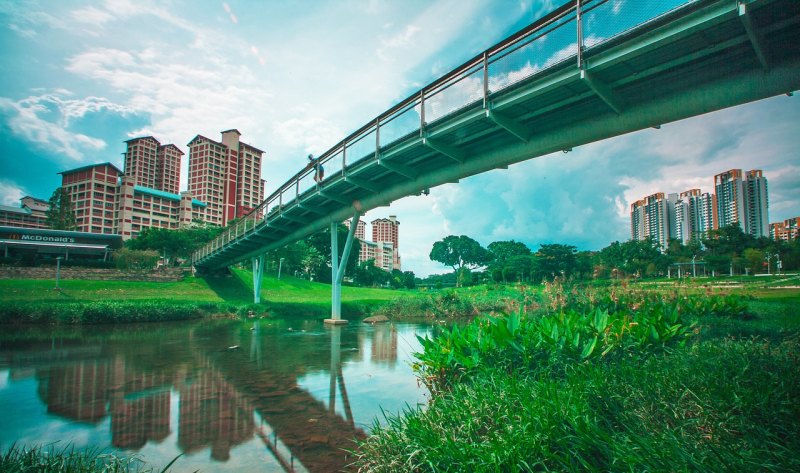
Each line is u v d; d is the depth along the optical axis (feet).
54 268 122.21
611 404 12.10
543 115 36.68
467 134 41.81
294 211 79.82
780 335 25.21
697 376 13.87
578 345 19.03
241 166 424.87
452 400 15.88
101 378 29.84
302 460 15.01
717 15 21.93
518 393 13.69
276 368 33.65
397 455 11.55
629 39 25.75
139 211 335.06
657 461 8.31
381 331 63.72
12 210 315.78
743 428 10.21
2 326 67.10
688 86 28.66
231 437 17.49
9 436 17.71
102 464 14.15
